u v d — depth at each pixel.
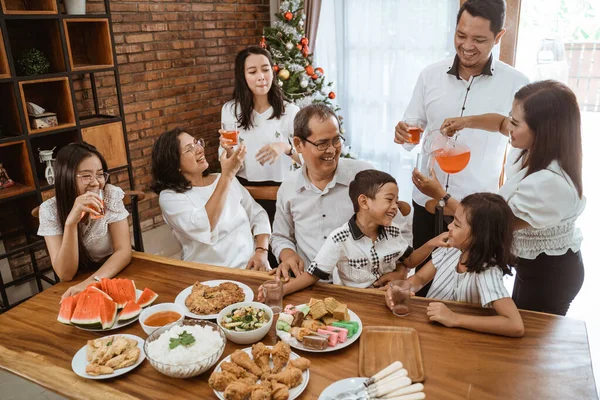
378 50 4.41
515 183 1.67
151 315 1.46
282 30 4.20
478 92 2.37
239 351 1.26
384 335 1.37
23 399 2.35
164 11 3.98
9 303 3.23
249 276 1.76
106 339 1.37
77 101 3.49
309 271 1.64
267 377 1.19
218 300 1.54
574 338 1.34
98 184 1.80
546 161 1.56
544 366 1.23
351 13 4.43
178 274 1.80
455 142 1.81
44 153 3.03
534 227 1.60
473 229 1.42
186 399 1.16
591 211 4.33
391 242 1.67
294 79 4.13
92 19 3.11
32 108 2.97
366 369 1.23
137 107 3.92
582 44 4.54
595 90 4.70
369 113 4.63
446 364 1.25
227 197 2.16
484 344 1.33
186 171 2.07
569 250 1.73
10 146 2.95
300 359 1.23
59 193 1.79
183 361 1.21
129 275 1.81
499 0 2.05
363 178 1.54
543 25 3.69
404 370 1.18
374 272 1.70
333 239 1.62
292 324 1.40
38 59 2.92
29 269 3.35
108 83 3.66
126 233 1.97
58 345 1.40
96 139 3.24
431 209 2.05
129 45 3.77
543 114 1.54
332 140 1.71
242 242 2.19
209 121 4.62
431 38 4.16
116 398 1.17
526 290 1.82
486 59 2.25
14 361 1.33
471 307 1.50
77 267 1.80
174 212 2.03
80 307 1.48
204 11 4.33
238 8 4.68
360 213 1.60
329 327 1.37
